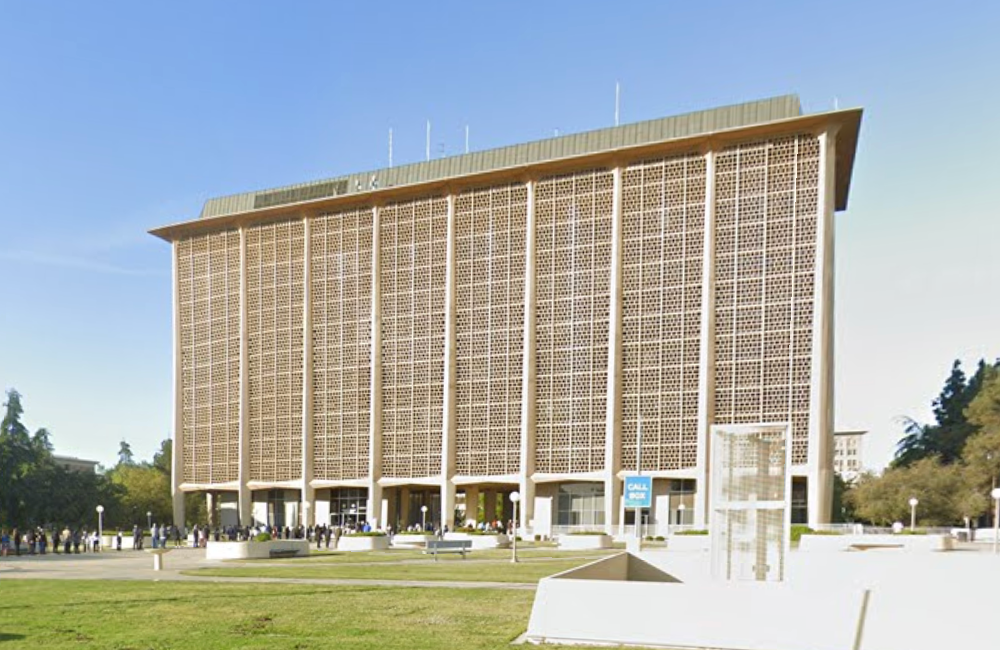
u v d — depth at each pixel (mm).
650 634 12117
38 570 28141
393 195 65250
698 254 55312
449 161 67812
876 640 11641
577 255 58969
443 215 63719
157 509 84562
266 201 74625
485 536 45250
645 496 38469
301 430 67250
